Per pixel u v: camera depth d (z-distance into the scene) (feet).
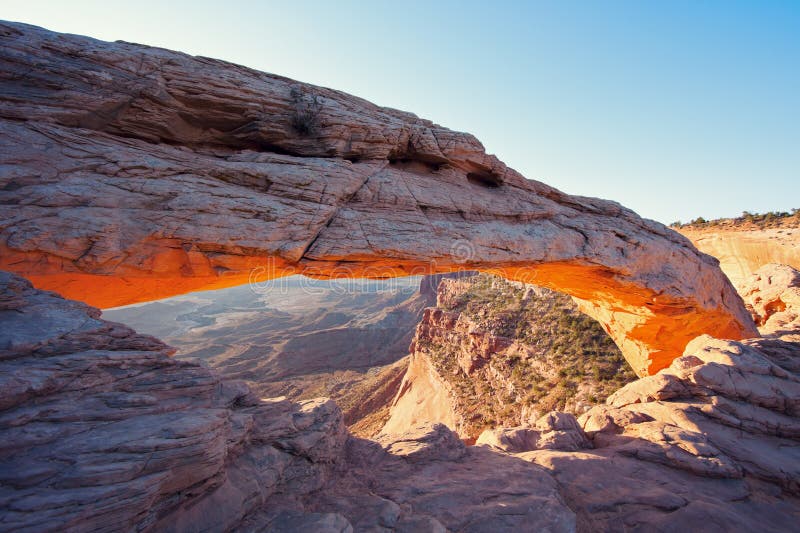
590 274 51.34
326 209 33.24
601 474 26.43
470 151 44.50
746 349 37.47
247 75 35.32
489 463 28.22
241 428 21.25
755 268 102.53
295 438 24.32
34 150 25.17
